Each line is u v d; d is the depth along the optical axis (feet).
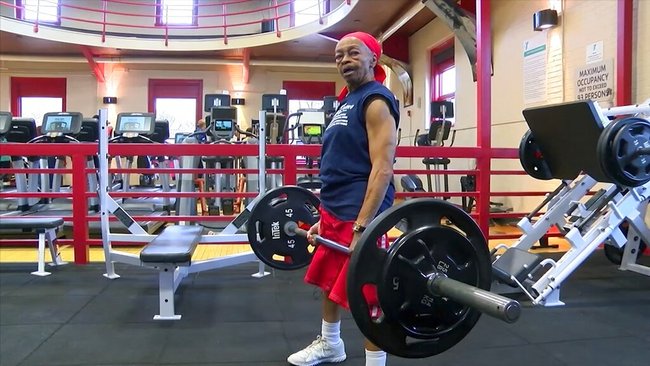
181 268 10.37
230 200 20.12
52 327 8.27
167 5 31.48
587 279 11.85
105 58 33.17
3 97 34.99
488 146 13.79
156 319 8.71
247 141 18.16
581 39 16.30
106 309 9.28
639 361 7.06
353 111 5.79
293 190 8.59
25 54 32.71
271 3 34.17
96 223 16.38
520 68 19.53
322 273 6.23
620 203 9.77
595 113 8.81
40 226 11.99
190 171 12.46
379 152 5.44
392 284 4.19
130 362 6.87
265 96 18.94
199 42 31.42
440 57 26.91
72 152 12.63
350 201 5.79
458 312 4.40
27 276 11.69
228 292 10.59
